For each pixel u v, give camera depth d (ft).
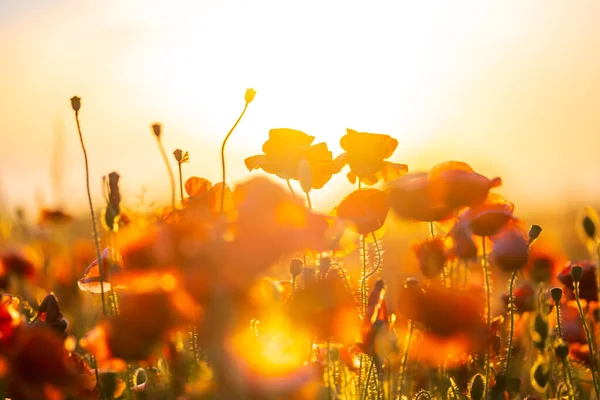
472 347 6.23
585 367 7.48
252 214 5.31
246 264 5.29
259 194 5.33
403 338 6.75
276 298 5.39
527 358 7.55
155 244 5.44
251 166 6.61
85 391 6.13
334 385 6.41
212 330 5.33
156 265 5.47
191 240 5.43
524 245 6.42
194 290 5.35
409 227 6.53
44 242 10.85
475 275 7.10
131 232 5.59
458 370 6.78
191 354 6.02
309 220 5.39
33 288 8.11
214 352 5.32
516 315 7.54
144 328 5.55
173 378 5.88
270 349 5.53
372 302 6.16
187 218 5.95
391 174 6.69
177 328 5.57
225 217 5.45
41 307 6.31
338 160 6.63
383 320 6.18
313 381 5.41
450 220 6.60
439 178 6.21
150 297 5.52
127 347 5.60
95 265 6.29
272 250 5.30
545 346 6.88
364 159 6.66
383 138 6.64
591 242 7.68
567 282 7.45
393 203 6.28
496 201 6.42
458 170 6.23
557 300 7.06
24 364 5.61
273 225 5.30
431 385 7.01
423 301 6.19
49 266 8.89
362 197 6.33
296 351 5.84
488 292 6.42
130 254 5.49
